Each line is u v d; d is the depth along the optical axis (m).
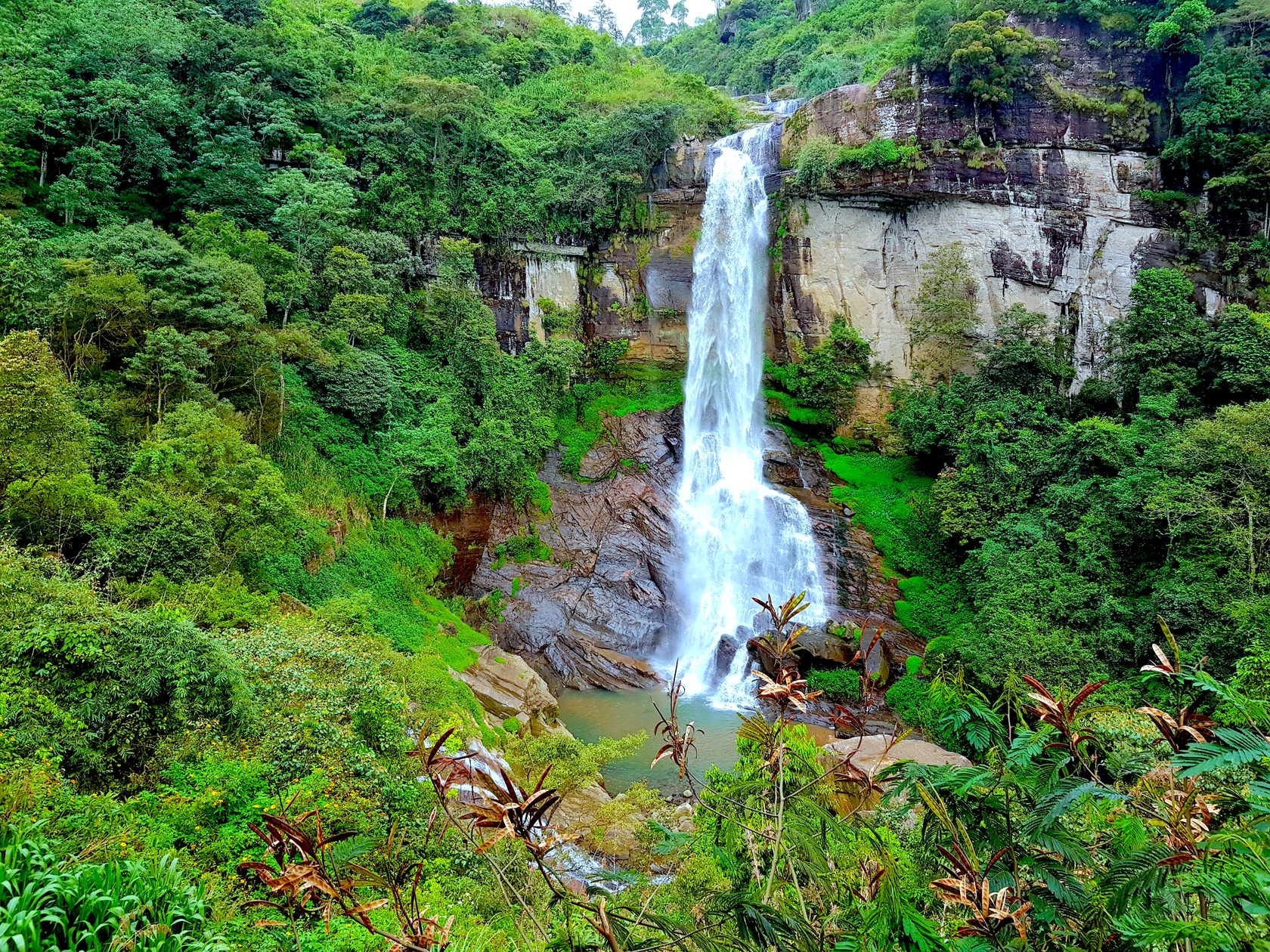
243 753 12.37
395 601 27.06
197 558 17.95
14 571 12.78
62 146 29.84
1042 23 35.91
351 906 4.86
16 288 20.62
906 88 36.78
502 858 8.73
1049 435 31.94
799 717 26.33
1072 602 24.69
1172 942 3.99
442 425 32.31
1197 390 28.09
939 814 4.64
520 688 25.36
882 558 33.62
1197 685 4.36
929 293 36.75
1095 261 34.91
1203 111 32.94
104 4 34.31
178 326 23.20
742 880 6.20
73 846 7.89
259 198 32.44
